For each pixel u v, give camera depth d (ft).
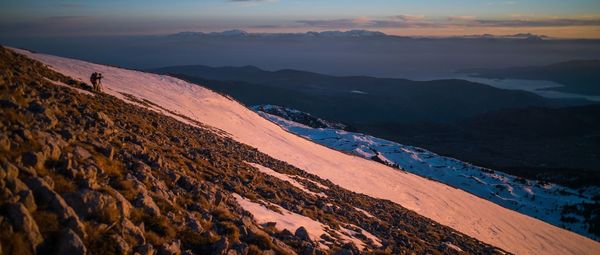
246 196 73.82
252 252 43.78
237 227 48.65
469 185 547.08
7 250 25.58
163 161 63.10
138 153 57.62
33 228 27.61
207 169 80.53
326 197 115.55
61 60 195.72
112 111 93.40
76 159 41.65
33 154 35.22
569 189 571.69
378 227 95.96
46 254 27.71
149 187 46.55
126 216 36.40
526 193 520.83
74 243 28.48
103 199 34.65
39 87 71.77
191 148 96.73
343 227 81.56
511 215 258.37
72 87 107.34
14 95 51.98
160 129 104.01
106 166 44.86
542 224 263.08
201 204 51.55
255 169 111.04
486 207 257.96
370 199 152.56
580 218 428.97
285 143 232.12
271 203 77.41
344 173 209.56
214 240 41.75
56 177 35.17
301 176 139.64
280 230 60.59
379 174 247.50
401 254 74.54
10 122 39.83
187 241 39.73
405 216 135.74
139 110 123.34
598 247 237.25
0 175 28.96
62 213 30.53
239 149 139.95
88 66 203.82
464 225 186.09
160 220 39.42
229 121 221.66
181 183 56.44
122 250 31.76
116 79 196.24
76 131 51.16
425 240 106.32
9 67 82.38
